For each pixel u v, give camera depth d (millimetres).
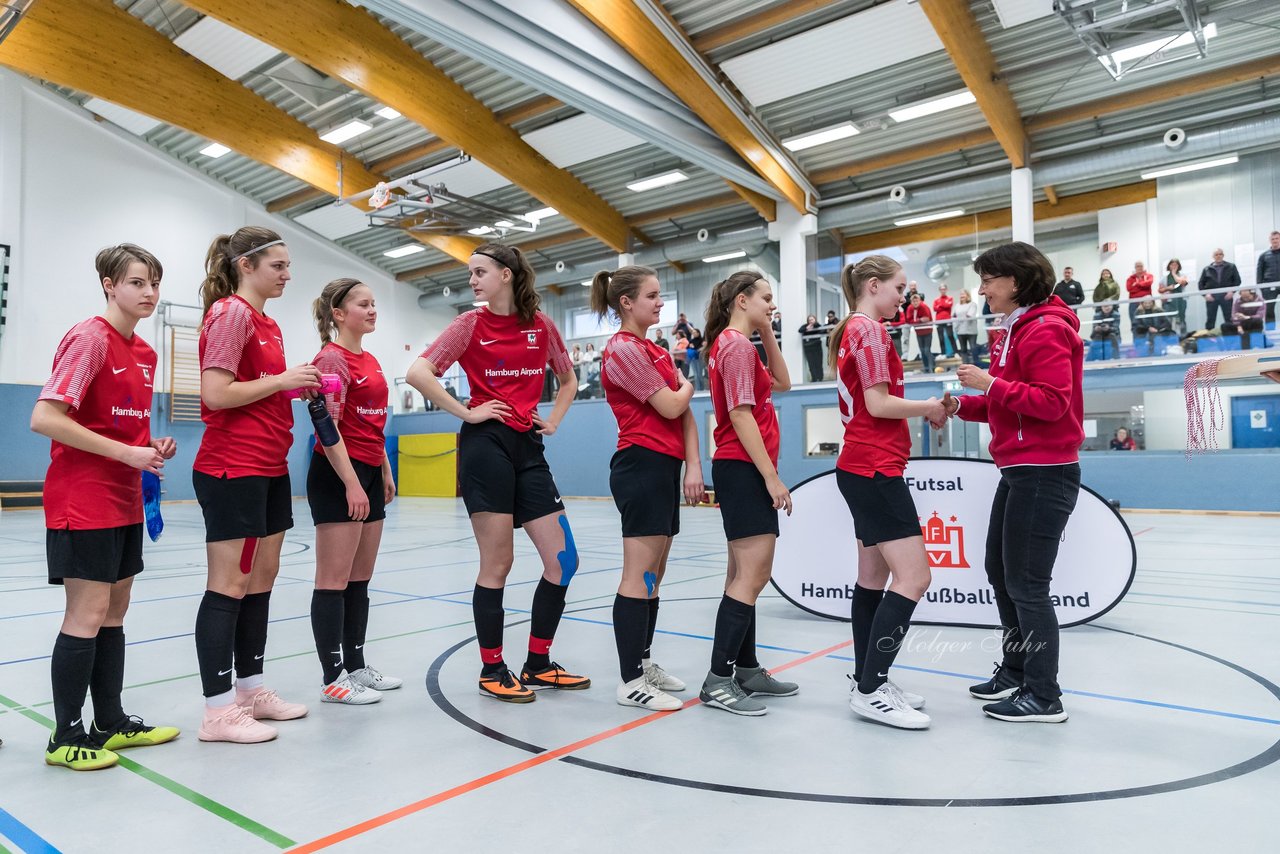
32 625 4133
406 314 23203
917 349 13438
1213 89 12242
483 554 2814
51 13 12398
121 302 2312
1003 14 10836
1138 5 10578
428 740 2375
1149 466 12094
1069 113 13180
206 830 1758
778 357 2896
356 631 2969
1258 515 11234
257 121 15172
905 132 14141
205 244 18344
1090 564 3881
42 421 2057
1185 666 3170
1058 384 2424
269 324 2613
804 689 2941
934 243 17734
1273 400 11875
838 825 1759
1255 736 2342
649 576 2781
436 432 20891
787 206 16031
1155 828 1729
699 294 20297
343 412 2877
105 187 16656
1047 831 1718
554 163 15969
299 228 20422
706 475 15539
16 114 15281
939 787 1977
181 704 2760
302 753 2268
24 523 11828
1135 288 12031
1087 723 2488
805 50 11977
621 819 1801
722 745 2312
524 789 1986
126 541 2334
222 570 2406
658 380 2689
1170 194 14883
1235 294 11195
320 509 2777
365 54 12148
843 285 2836
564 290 22109
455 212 17281
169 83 13859
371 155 16875
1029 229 13664
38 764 2201
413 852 1642
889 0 11031
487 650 2830
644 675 2873
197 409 17828
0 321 14938
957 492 4133
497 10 9258
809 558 4414
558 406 3088
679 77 11742
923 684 3000
